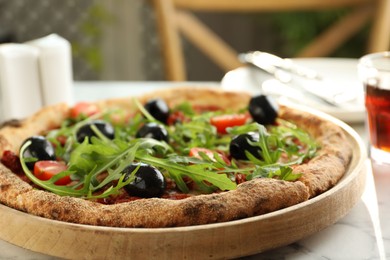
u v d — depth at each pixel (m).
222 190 0.67
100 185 0.66
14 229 0.63
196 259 0.59
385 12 1.26
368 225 0.67
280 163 0.73
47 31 2.01
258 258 0.62
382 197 0.72
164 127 0.78
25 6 1.99
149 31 2.04
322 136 0.78
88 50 1.95
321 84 1.01
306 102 0.95
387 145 0.79
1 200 0.65
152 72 2.08
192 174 0.67
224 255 0.60
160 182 0.66
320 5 1.30
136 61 2.03
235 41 2.15
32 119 0.85
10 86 0.98
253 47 2.15
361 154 0.73
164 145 0.73
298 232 0.62
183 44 2.14
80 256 0.60
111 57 2.02
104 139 0.77
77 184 0.68
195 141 0.76
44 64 0.99
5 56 0.97
